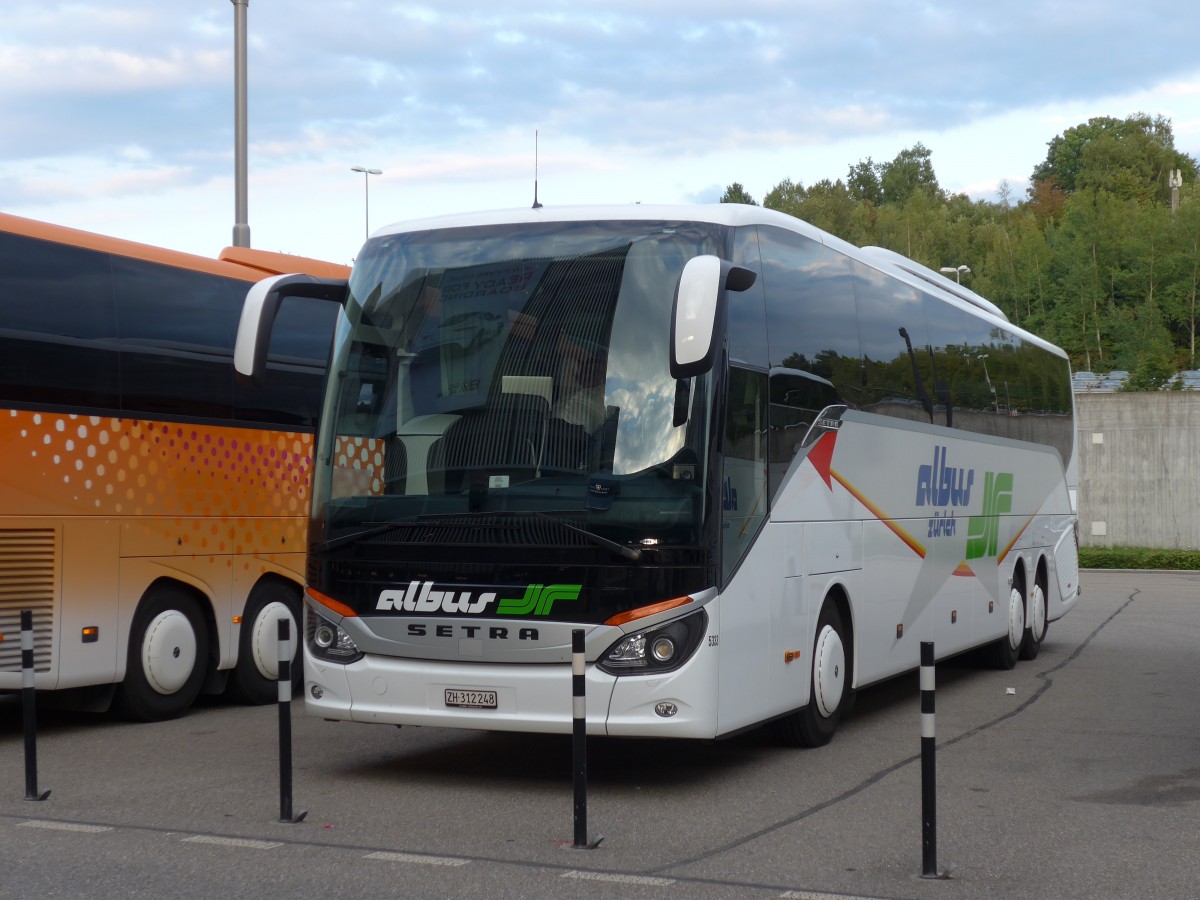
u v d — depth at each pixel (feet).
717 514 27.66
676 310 25.16
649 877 21.44
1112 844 23.99
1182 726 38.27
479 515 27.91
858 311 37.88
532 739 35.73
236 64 63.82
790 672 31.60
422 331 29.66
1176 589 99.14
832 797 28.19
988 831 25.02
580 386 28.09
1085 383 147.74
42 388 35.09
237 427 41.24
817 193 465.47
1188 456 133.59
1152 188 422.00
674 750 34.04
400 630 28.27
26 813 26.20
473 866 22.12
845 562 35.47
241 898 20.12
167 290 39.11
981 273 356.59
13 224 34.78
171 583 39.50
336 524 29.25
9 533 34.14
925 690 21.80
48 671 35.06
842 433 35.63
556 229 30.07
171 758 32.81
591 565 27.17
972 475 48.42
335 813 26.35
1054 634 67.46
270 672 42.55
